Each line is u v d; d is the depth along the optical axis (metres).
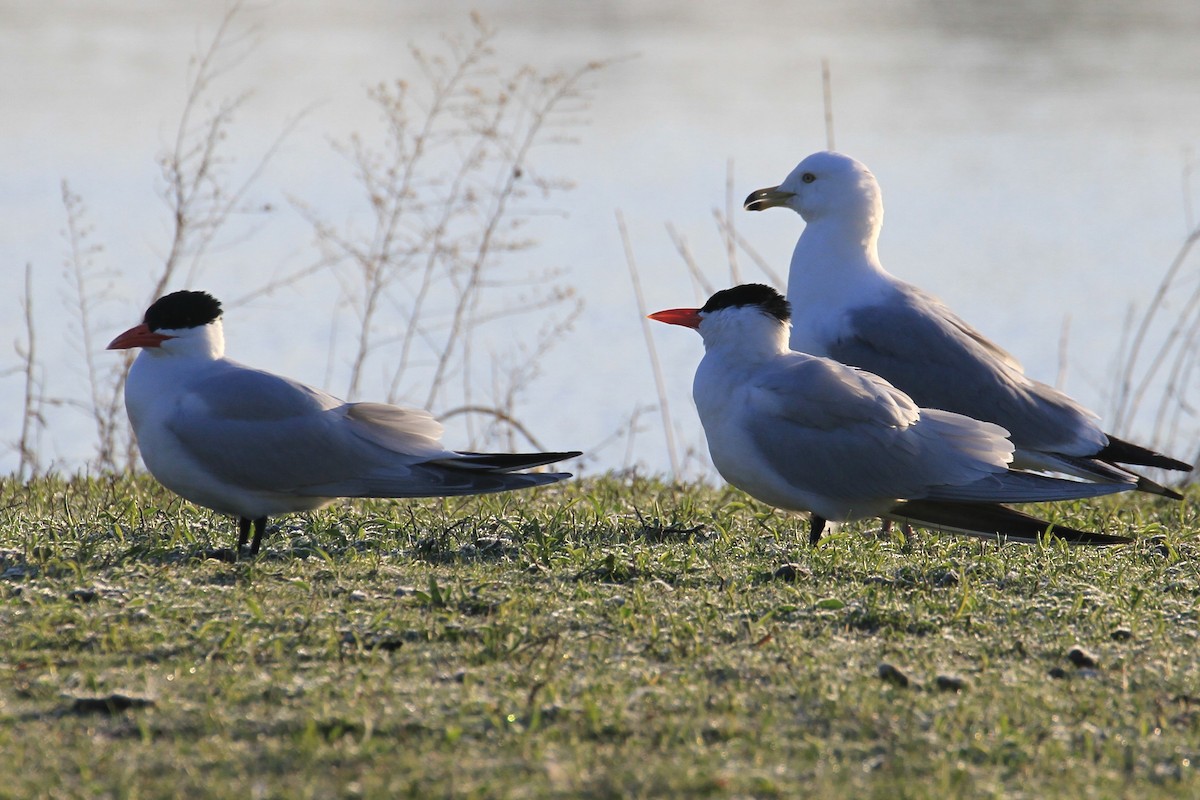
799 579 9.63
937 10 75.06
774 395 10.69
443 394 21.81
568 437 22.03
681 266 30.97
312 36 56.97
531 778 6.48
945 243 34.00
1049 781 6.66
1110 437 12.73
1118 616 8.92
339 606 8.74
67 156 37.12
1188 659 8.22
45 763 6.59
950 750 6.92
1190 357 26.14
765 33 68.19
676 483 13.86
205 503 10.23
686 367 25.55
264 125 40.34
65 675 7.63
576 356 25.88
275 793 6.30
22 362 22.72
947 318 13.16
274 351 24.61
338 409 10.23
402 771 6.52
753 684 7.68
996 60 58.12
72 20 60.59
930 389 12.62
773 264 31.06
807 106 50.00
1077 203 37.25
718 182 38.75
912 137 45.00
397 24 60.66
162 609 8.57
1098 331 27.75
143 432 10.16
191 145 35.50
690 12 75.44
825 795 6.38
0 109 42.56
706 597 9.12
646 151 43.03
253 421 9.96
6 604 8.70
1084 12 71.62
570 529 10.86
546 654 8.00
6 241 29.25
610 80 56.06
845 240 13.43
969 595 9.16
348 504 11.88
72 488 12.97
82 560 9.66
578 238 33.31
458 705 7.24
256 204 32.28
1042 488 10.66
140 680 7.54
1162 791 6.59
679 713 7.25
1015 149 43.41
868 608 8.89
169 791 6.34
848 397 10.57
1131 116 47.00
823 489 10.62
